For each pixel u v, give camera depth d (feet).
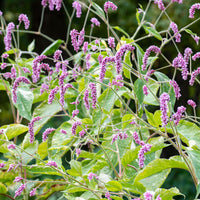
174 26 7.23
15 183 7.95
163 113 6.57
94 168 7.34
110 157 7.46
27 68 7.97
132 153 7.09
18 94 7.25
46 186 7.84
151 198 6.56
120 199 6.95
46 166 7.07
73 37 7.32
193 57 6.96
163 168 6.91
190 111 12.81
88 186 7.20
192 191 11.02
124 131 7.23
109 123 7.66
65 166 9.29
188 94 12.93
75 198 7.31
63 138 7.66
